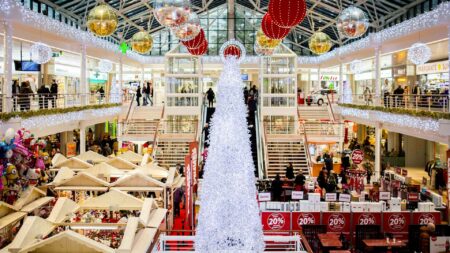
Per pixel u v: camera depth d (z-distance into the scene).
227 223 6.69
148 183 12.92
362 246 11.48
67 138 23.77
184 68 27.91
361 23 11.30
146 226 9.18
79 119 19.89
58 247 7.07
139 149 28.03
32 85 20.55
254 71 37.72
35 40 17.33
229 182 6.65
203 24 35.22
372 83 31.34
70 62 25.81
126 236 7.98
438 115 13.99
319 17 28.11
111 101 26.77
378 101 21.88
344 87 30.75
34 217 8.44
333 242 10.91
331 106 27.84
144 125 26.55
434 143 23.41
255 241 6.79
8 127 12.67
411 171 23.28
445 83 19.70
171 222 13.66
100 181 12.88
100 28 11.91
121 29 30.77
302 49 36.16
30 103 15.66
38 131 16.03
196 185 14.63
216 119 6.80
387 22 23.72
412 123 15.90
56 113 16.98
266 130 26.52
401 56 23.36
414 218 12.40
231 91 6.79
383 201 13.05
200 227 6.78
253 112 28.23
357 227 11.72
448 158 12.80
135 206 10.23
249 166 6.78
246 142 6.80
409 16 21.75
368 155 26.55
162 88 39.00
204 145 24.97
